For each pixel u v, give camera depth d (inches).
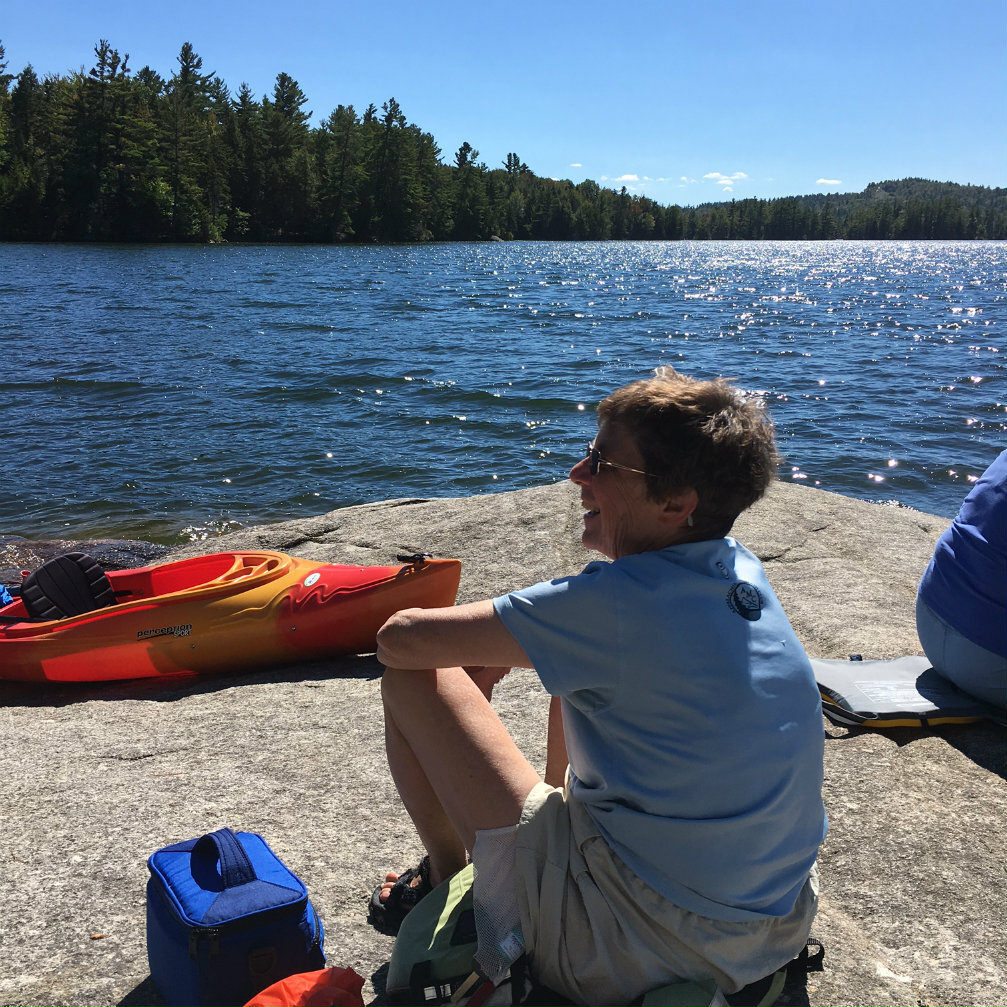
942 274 3085.6
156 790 124.2
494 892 72.0
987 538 123.7
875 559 224.1
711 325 1283.2
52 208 3009.4
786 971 78.4
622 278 2536.9
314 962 81.2
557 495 272.8
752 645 66.3
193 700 169.8
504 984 69.7
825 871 102.5
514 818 72.6
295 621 185.6
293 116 3897.6
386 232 4205.2
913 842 106.0
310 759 133.6
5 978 87.3
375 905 93.3
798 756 66.9
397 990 74.0
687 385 68.1
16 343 867.4
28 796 123.2
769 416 71.2
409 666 72.9
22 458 494.9
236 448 533.6
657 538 70.2
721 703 64.5
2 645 188.7
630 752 67.2
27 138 3129.9
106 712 165.9
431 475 499.2
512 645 68.1
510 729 140.1
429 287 1884.8
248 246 3366.1
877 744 126.0
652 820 66.2
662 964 67.8
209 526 401.4
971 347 1035.9
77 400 640.4
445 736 74.7
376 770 129.0
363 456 529.7
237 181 3631.9
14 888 101.3
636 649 64.9
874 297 1918.1
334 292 1632.6
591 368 856.9
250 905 76.7
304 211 3782.0
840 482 506.6
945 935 92.0
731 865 65.9
